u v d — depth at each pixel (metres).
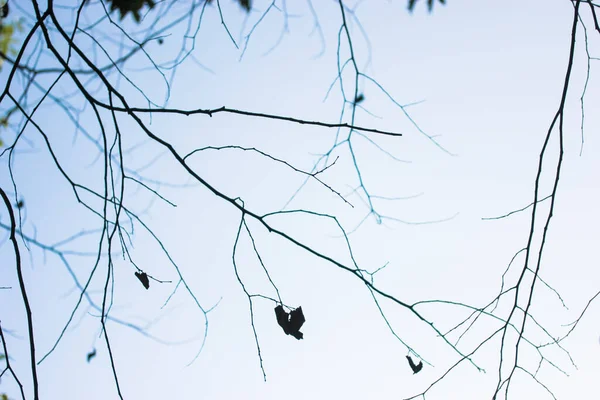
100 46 2.13
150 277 2.14
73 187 2.08
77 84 2.04
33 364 1.98
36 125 2.07
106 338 2.05
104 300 2.05
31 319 2.00
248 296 2.11
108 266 2.06
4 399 2.08
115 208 2.11
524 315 2.10
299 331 2.09
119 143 2.06
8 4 2.19
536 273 2.10
